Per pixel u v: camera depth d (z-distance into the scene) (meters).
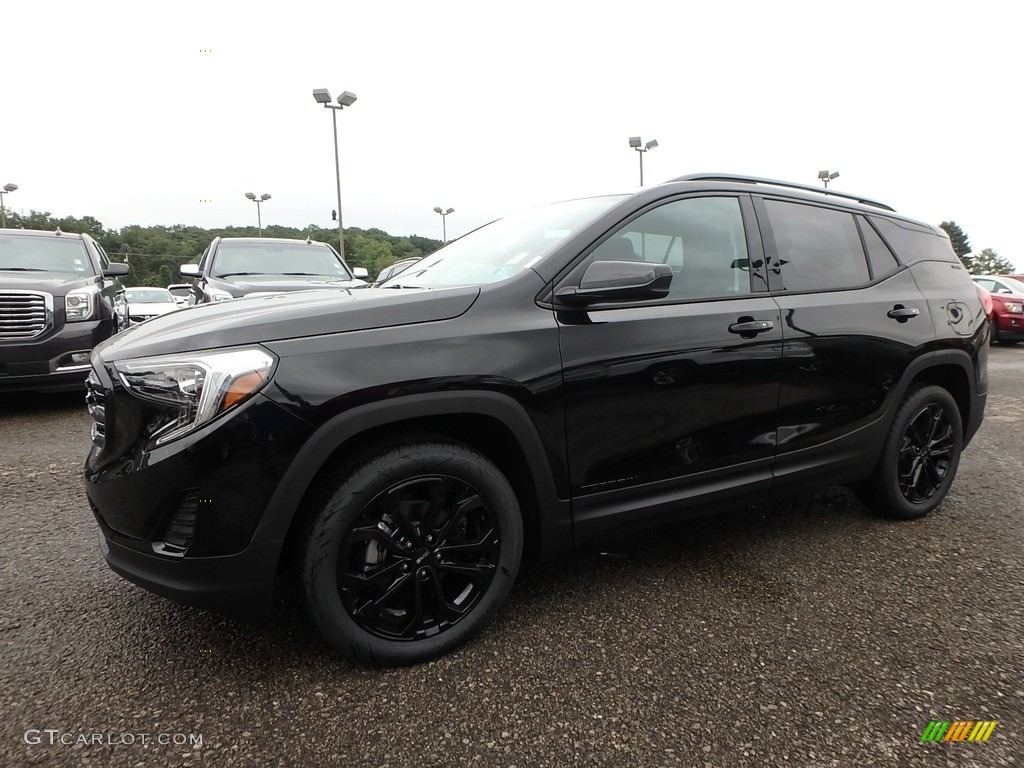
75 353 5.65
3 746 1.66
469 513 2.11
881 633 2.23
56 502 3.45
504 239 2.83
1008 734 1.74
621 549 2.92
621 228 2.45
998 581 2.62
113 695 1.87
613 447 2.30
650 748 1.68
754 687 1.93
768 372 2.63
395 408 1.89
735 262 2.69
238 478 1.76
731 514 3.39
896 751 1.67
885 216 3.36
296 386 1.79
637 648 2.13
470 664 2.04
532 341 2.12
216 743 1.69
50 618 2.28
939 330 3.25
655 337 2.35
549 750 1.67
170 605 2.38
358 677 1.97
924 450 3.29
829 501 3.61
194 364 1.78
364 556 1.96
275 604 2.39
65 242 6.98
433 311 2.04
